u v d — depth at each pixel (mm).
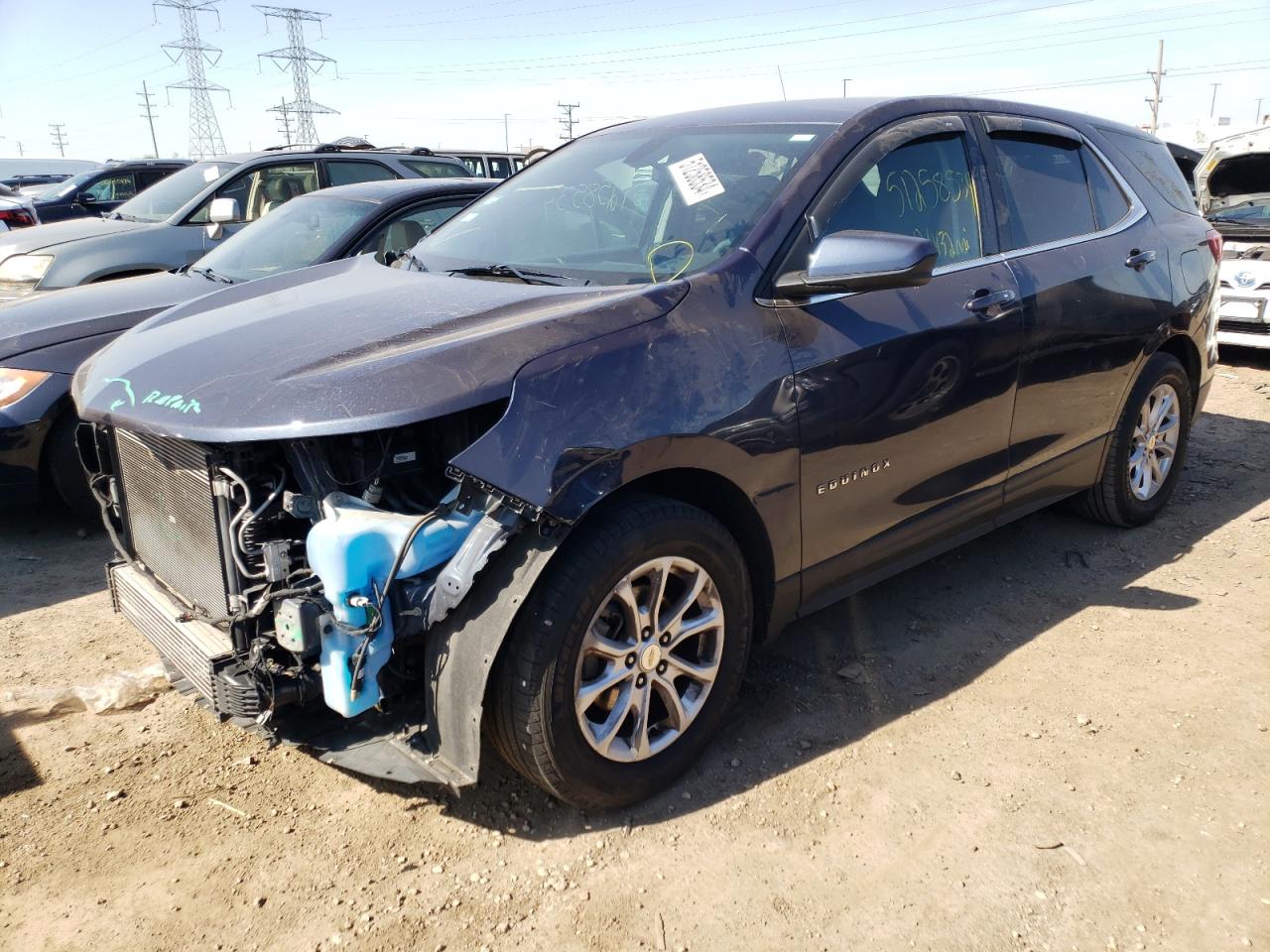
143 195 8727
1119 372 4207
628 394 2482
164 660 2889
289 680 2393
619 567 2465
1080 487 4348
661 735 2756
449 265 3461
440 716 2402
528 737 2428
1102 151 4430
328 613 2301
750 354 2744
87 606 4117
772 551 2893
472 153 13672
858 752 2982
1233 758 2949
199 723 3193
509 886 2441
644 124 3949
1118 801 2752
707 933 2287
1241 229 8500
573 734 2484
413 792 2814
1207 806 2730
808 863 2516
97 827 2668
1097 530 4781
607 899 2393
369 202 5828
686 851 2561
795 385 2820
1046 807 2729
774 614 3006
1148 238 4414
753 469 2740
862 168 3221
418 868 2508
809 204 3045
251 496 2400
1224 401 7355
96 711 3244
